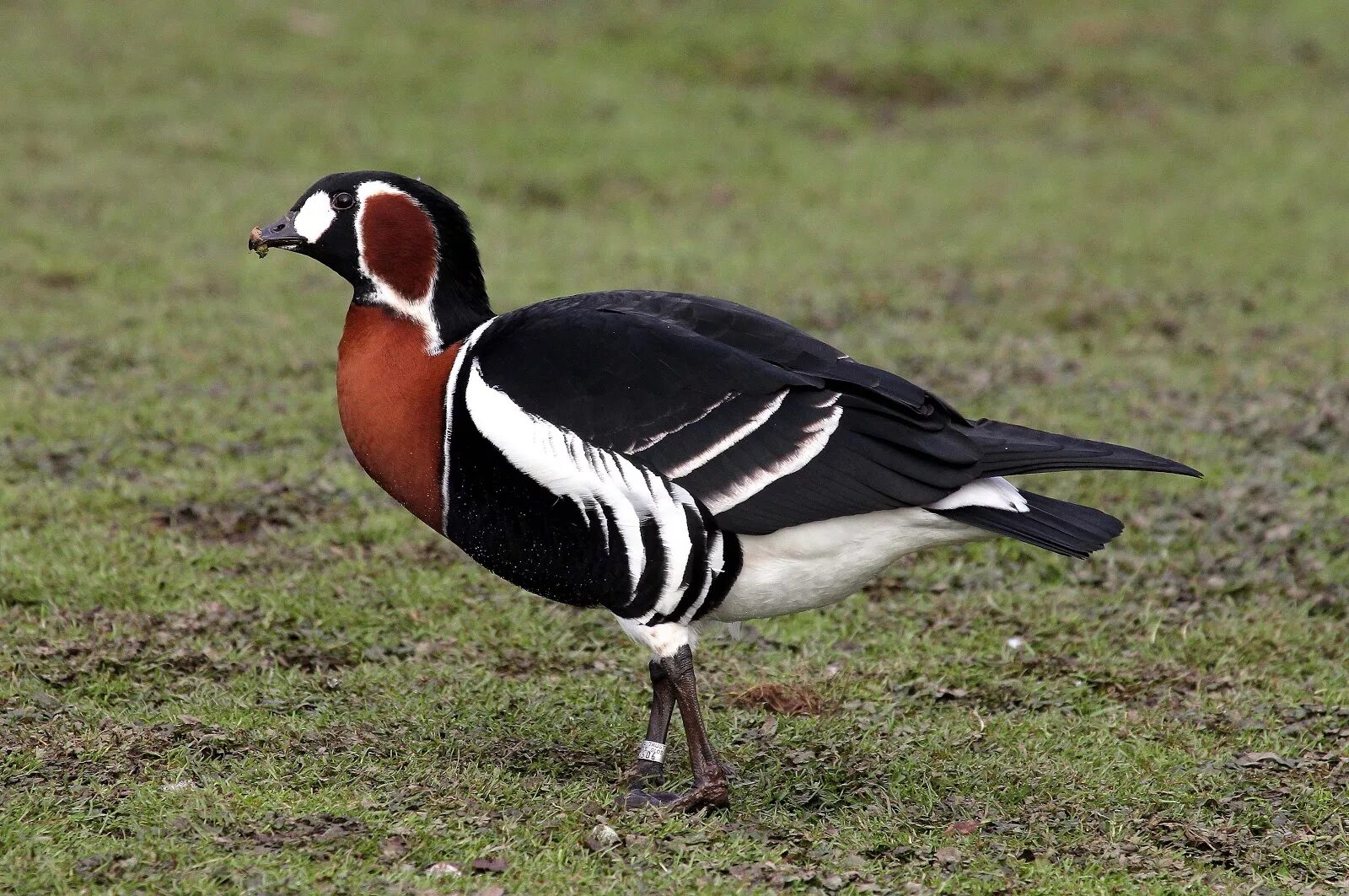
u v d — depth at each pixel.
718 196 25.94
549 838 7.67
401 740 8.98
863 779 8.73
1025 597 11.81
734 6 35.97
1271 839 8.05
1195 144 29.75
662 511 7.84
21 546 11.74
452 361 8.30
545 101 29.72
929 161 28.41
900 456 7.89
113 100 27.66
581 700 9.83
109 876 7.02
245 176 24.58
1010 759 9.05
